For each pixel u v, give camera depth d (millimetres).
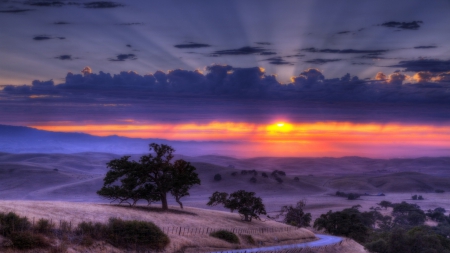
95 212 56062
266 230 75000
